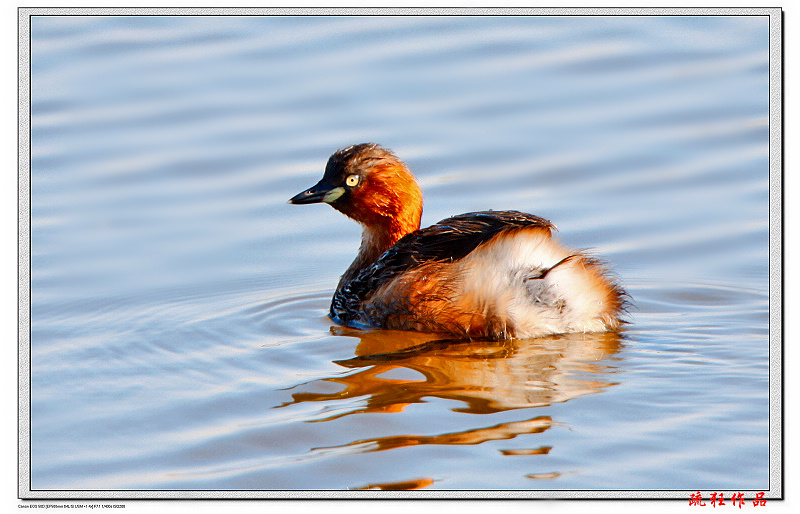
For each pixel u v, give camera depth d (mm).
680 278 15391
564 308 12703
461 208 17797
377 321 13508
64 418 10625
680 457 9141
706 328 13000
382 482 8898
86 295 15273
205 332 13500
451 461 9164
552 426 9789
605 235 16984
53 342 13211
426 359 11977
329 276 16250
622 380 10969
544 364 11602
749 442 9383
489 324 12672
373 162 14672
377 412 10211
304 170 19156
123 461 9602
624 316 13484
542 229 12945
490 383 10984
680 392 10586
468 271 12820
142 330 13656
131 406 10852
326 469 9148
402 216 14750
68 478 9344
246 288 15695
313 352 12438
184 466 9469
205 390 11203
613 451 9242
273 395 10930
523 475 8891
